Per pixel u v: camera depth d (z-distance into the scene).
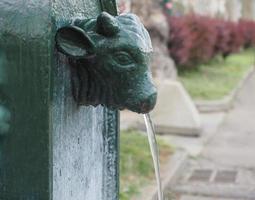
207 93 13.06
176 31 14.92
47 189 1.85
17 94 1.83
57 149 1.99
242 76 18.05
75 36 1.87
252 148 8.66
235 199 6.20
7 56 1.82
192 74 16.12
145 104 1.90
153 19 13.18
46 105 1.82
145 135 7.67
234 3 36.50
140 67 1.91
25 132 1.84
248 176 7.10
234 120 11.05
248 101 13.77
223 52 20.92
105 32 1.89
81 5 2.17
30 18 1.81
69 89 2.04
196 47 16.55
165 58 13.36
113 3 2.46
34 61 1.81
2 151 1.86
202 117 11.13
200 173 7.16
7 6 1.82
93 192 2.45
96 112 2.45
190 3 23.23
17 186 1.86
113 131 2.65
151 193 5.52
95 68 1.94
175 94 9.36
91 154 2.40
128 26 1.93
